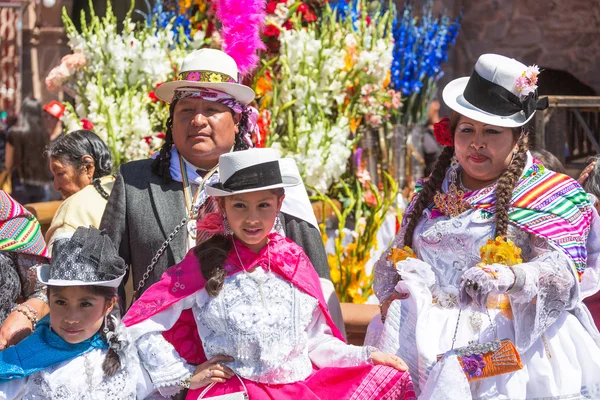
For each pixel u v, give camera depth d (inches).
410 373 140.3
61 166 188.4
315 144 233.8
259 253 138.0
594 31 466.3
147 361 134.7
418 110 295.1
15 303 162.1
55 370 131.8
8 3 511.2
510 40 474.3
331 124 247.4
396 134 273.9
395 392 134.6
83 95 238.4
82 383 131.3
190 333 139.5
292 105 240.5
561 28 470.0
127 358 134.0
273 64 244.2
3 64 515.8
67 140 189.5
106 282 131.1
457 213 140.1
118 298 145.9
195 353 139.0
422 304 138.0
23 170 362.9
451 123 143.6
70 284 128.6
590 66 470.0
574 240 132.3
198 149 151.6
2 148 433.1
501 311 136.5
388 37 261.4
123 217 152.7
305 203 158.2
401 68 285.3
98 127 231.3
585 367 134.6
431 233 141.2
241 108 156.5
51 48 515.5
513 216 134.5
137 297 150.8
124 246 153.4
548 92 476.4
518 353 130.0
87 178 189.9
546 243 132.9
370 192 251.8
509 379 133.0
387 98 254.5
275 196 135.3
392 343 141.9
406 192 281.1
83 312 130.8
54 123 368.8
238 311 133.4
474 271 127.0
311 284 139.5
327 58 238.5
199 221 139.0
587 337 136.1
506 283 125.1
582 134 300.2
